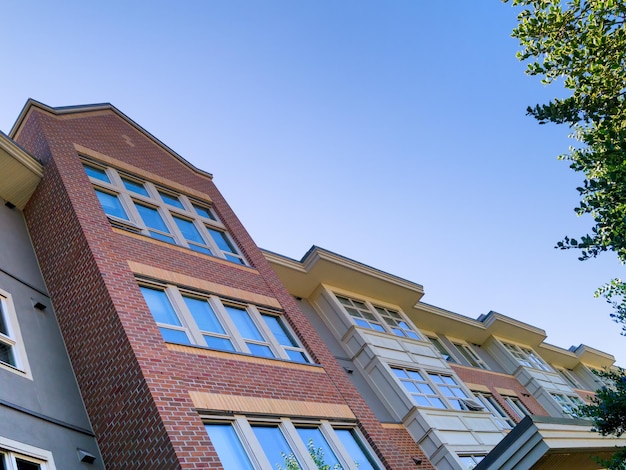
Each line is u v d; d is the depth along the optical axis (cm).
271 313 1379
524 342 3095
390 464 1163
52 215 1202
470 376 2386
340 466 1070
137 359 905
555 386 2853
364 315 1977
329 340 1812
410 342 1989
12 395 830
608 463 1242
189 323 1100
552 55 1091
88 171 1351
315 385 1224
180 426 842
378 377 1719
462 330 2686
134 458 845
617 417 1209
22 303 1032
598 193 1063
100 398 935
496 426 1870
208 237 1477
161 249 1245
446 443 1559
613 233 1004
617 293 1248
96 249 1083
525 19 1113
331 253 1911
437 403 1769
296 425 1080
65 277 1105
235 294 1310
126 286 1049
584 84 1088
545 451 1225
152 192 1472
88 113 1548
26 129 1388
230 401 980
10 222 1206
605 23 1057
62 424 870
